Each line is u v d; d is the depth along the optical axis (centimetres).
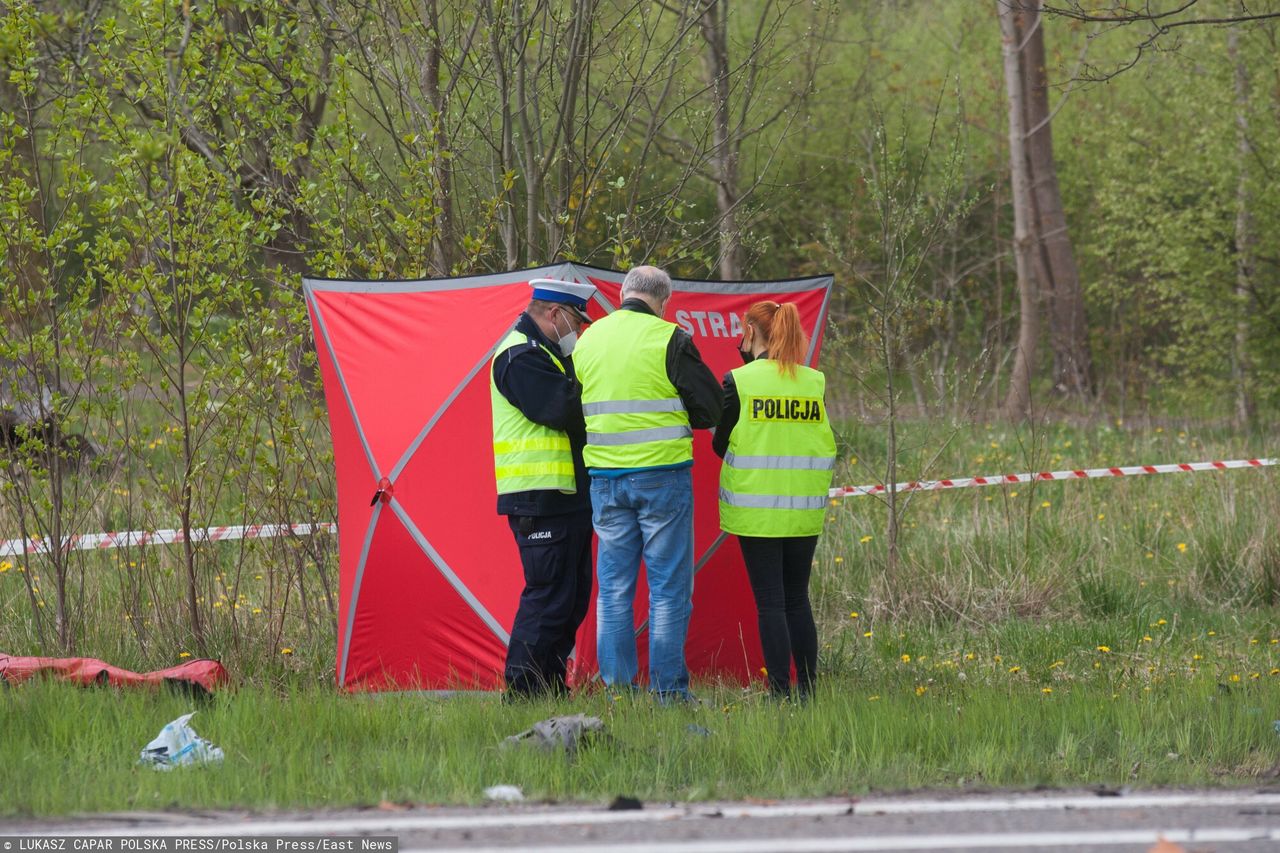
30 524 2845
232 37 2653
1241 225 6806
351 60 2833
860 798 1557
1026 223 7212
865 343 4434
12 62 2331
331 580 2753
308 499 2652
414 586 2305
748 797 1574
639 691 2122
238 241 2494
